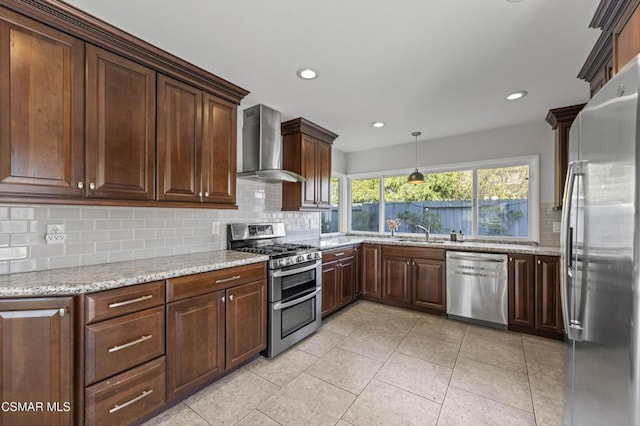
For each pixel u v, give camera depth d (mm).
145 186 1838
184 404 1815
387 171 4539
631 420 919
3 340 1271
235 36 1737
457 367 2264
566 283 1370
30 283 1386
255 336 2273
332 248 3342
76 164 1547
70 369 1368
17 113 1374
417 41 1784
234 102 2451
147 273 1642
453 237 3822
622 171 971
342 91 2521
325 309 3217
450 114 3092
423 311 3527
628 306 931
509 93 2543
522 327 2928
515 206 3568
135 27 1646
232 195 2424
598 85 1845
